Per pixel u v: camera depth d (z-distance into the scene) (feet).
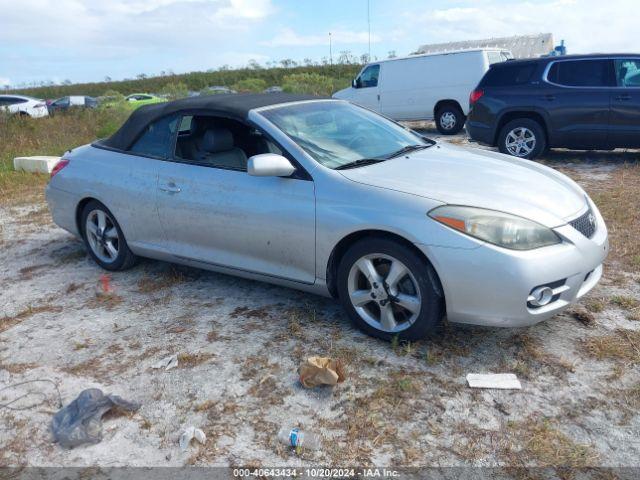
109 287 15.69
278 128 12.80
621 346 11.00
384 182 11.41
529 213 10.55
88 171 16.24
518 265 10.02
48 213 24.63
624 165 27.58
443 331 11.92
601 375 10.17
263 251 12.85
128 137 15.71
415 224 10.53
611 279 14.12
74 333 13.06
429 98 47.14
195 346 12.03
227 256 13.67
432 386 10.12
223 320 13.15
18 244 20.43
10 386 11.04
